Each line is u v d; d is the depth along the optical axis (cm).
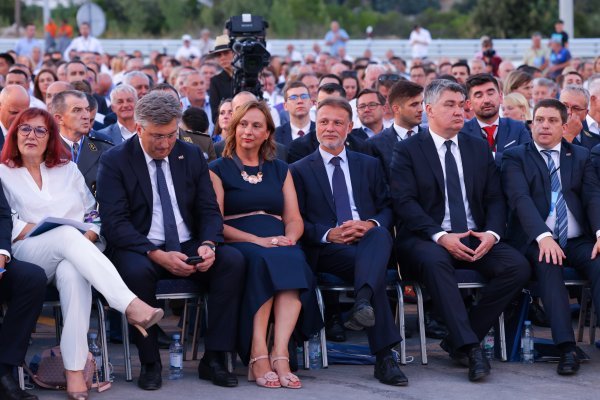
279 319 868
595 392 841
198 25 5256
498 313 931
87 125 1063
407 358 940
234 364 916
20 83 1548
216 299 863
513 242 982
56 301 851
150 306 833
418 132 994
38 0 5484
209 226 889
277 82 2277
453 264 951
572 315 1124
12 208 869
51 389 839
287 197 939
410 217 951
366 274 881
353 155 984
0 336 806
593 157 1014
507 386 858
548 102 984
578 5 5444
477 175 970
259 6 5344
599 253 939
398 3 6431
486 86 1137
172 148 908
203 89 1512
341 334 1016
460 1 6569
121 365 926
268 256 870
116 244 867
